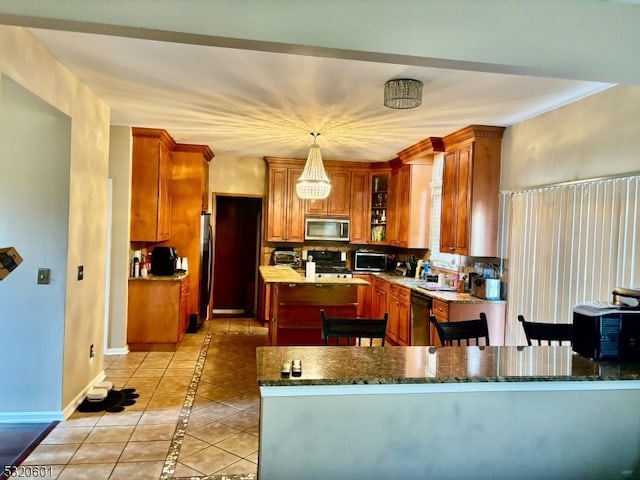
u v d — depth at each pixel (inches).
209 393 155.6
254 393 156.3
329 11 73.9
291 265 274.2
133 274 209.2
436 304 181.5
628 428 78.6
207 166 265.9
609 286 120.1
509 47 78.6
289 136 203.0
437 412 72.7
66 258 128.0
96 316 155.5
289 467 69.3
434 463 73.0
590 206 128.3
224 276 312.7
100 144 152.3
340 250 291.3
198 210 241.3
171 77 126.6
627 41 81.6
